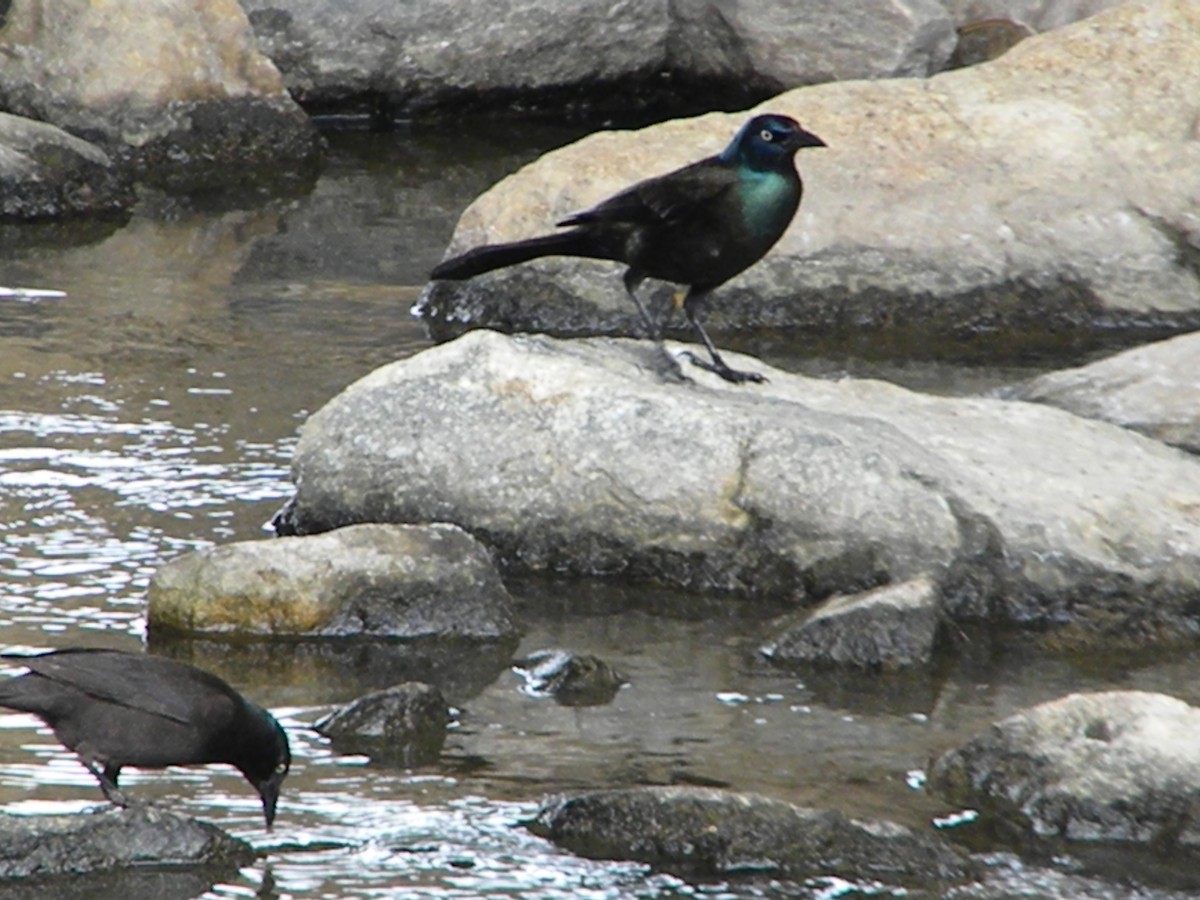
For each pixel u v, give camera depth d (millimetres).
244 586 11375
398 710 10148
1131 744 9438
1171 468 12891
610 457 12406
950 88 19641
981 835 9195
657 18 25797
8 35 22828
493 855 8828
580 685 10719
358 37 24984
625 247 13430
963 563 11891
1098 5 25453
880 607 11273
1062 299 18453
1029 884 8750
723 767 9820
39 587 11797
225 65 23438
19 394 15398
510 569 12477
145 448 14336
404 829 9039
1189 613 11781
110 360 16438
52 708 8609
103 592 11789
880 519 12000
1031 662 11320
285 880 8547
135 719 8523
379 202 22234
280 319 17906
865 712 10570
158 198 22047
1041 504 12102
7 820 8594
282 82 23797
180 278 19109
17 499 13195
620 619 11789
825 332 18250
